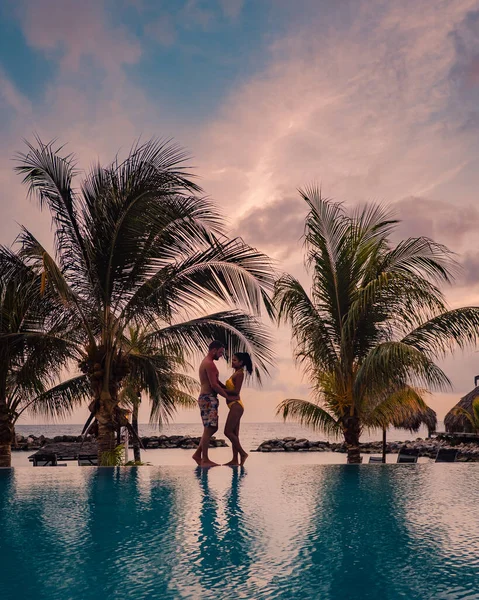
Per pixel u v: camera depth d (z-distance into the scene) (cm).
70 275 1043
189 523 371
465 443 2831
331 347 1280
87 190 1010
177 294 1069
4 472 696
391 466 741
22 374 1145
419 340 1229
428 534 339
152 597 226
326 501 459
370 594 230
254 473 662
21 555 292
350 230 1259
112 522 376
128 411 1070
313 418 1345
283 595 229
